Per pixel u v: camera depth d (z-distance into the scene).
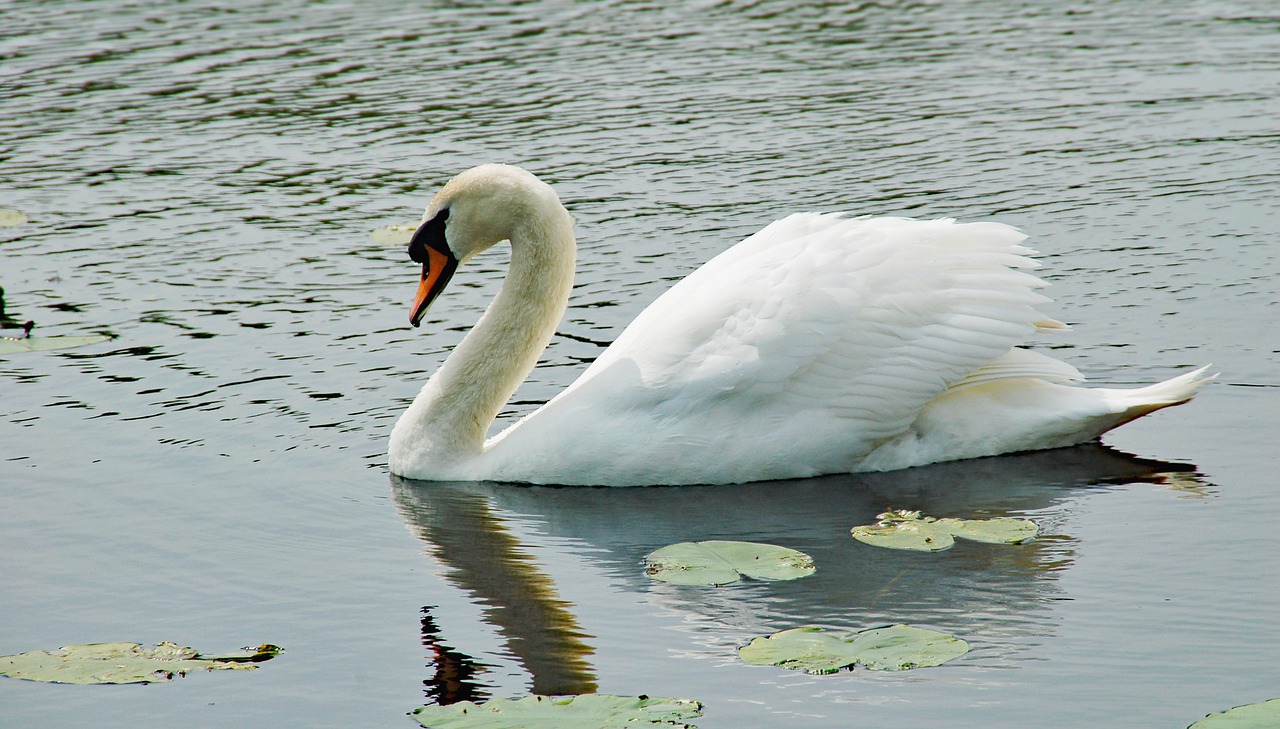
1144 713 9.71
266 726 9.83
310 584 11.97
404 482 14.23
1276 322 17.39
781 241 14.66
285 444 14.96
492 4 38.62
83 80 31.25
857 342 13.86
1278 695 9.89
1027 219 21.88
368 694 10.20
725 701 9.95
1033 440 14.32
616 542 12.72
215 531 13.00
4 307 19.28
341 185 24.70
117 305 19.34
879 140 26.45
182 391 16.33
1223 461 13.95
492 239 14.55
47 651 10.79
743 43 34.38
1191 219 21.61
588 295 19.45
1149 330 17.36
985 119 27.72
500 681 10.34
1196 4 37.72
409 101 29.50
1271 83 29.64
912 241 14.23
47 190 24.78
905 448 14.19
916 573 11.89
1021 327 13.99
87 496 13.68
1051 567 11.92
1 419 15.51
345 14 37.44
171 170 25.75
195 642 11.01
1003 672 10.28
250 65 32.47
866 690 10.06
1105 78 30.58
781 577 11.81
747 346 13.75
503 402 14.55
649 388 13.84
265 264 21.05
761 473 13.99
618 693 10.12
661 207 22.98
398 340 18.00
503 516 13.34
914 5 38.50
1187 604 11.21
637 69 31.88
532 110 28.75
